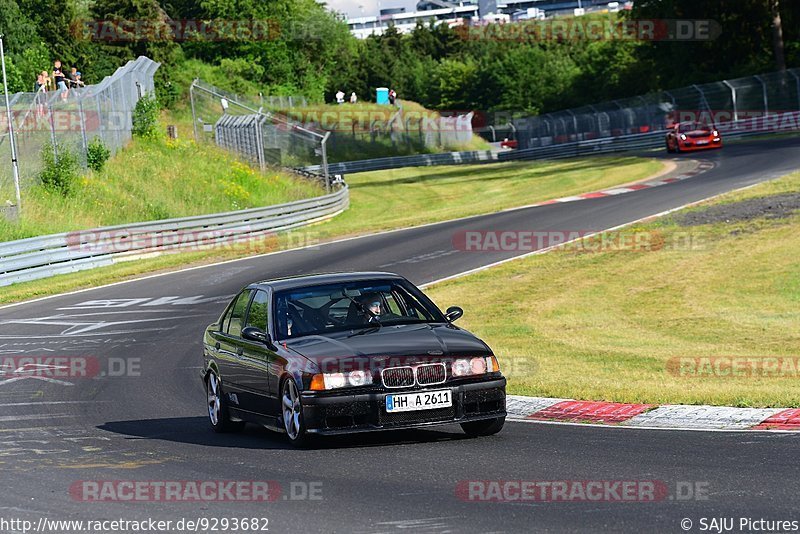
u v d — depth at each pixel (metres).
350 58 160.88
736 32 89.19
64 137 43.88
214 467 9.86
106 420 13.67
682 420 11.05
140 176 47.75
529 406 12.75
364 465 9.45
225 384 12.14
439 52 183.75
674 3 92.12
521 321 20.92
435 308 11.63
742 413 11.05
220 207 48.06
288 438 11.02
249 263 32.69
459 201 54.97
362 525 7.27
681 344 17.70
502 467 9.05
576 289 23.89
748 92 71.31
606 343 18.09
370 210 53.16
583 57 145.38
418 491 8.23
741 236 27.59
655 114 75.88
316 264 31.03
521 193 53.97
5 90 36.78
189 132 63.06
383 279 11.83
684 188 39.53
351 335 10.80
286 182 56.59
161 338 21.25
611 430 10.82
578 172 59.94
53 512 8.22
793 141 55.62
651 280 24.02
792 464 8.49
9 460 10.86
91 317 24.42
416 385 10.20
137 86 55.19
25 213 36.97
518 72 151.25
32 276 31.72
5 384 16.91
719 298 21.52
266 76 118.75
